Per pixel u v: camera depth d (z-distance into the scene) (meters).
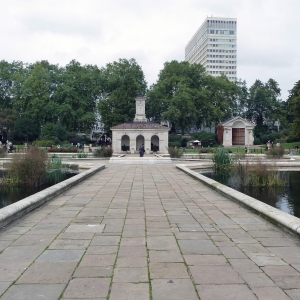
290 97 81.44
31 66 85.19
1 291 4.59
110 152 45.12
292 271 5.30
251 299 4.36
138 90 72.50
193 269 5.38
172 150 45.25
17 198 16.03
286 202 15.14
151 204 11.54
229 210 10.44
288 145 67.12
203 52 195.50
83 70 80.75
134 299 4.36
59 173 25.17
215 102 79.50
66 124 73.88
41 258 5.89
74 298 4.38
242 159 31.45
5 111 73.38
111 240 7.02
